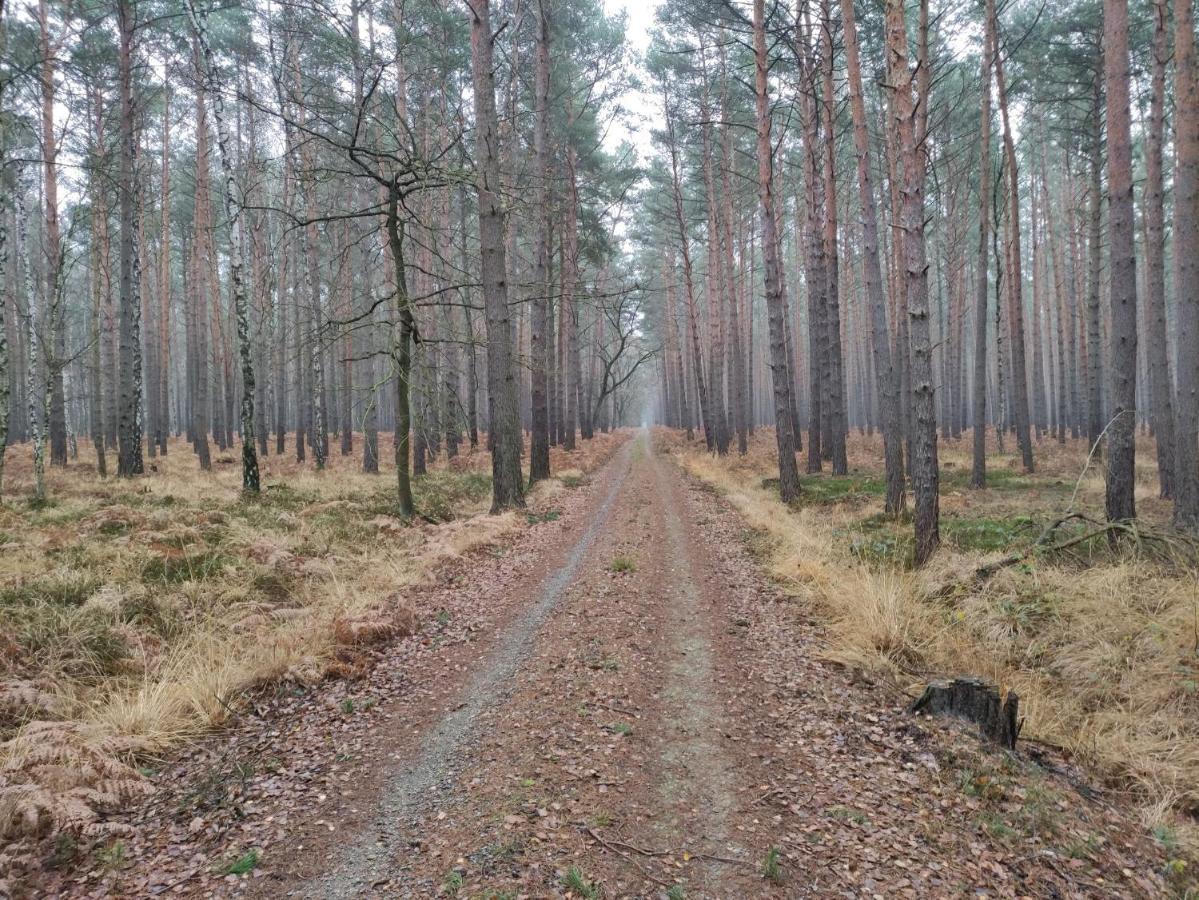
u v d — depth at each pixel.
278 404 29.56
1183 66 8.84
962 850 3.49
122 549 9.02
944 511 12.66
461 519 13.74
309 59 20.80
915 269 8.46
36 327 15.37
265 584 8.51
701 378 32.03
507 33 21.53
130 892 3.22
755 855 3.43
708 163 28.23
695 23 18.00
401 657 6.47
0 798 3.61
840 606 7.36
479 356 35.62
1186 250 8.84
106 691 5.50
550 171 21.77
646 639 6.73
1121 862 3.52
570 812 3.81
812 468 21.12
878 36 18.78
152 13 19.95
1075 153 26.72
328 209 23.47
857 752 4.47
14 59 14.56
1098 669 5.62
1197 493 8.78
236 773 4.38
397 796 4.05
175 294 44.62
